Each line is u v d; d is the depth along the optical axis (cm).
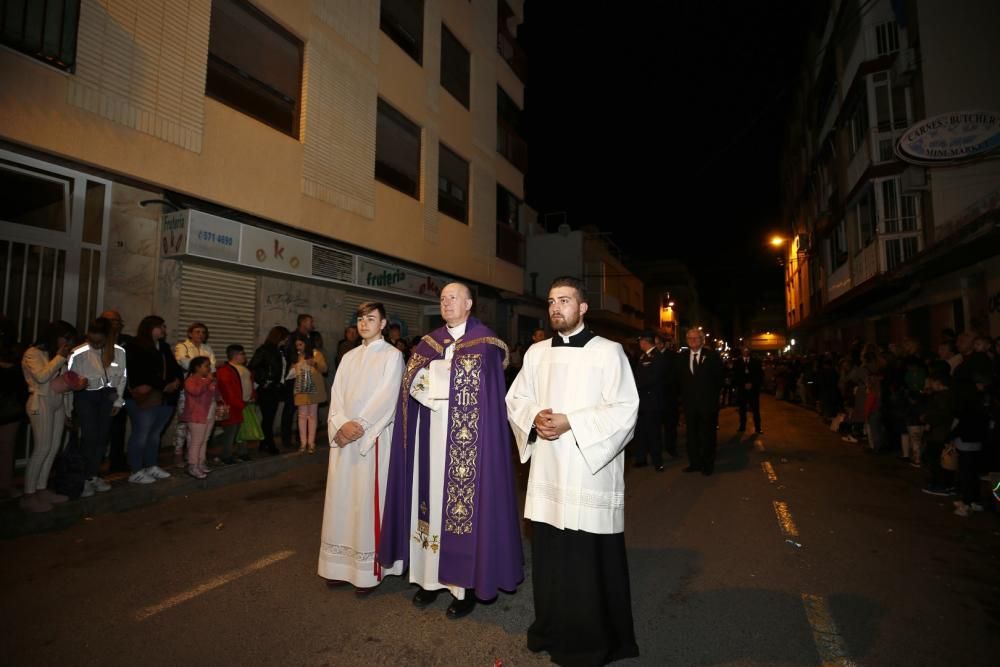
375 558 367
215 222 808
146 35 740
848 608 358
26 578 397
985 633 325
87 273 706
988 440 587
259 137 911
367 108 1162
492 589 330
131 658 293
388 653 299
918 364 862
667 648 307
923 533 513
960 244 1059
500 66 1828
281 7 955
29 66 624
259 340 941
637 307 3816
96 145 684
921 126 1258
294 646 306
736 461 889
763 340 6712
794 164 3506
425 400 362
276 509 578
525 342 2059
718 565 434
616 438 279
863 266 1855
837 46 2136
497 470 345
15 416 533
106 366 578
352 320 1170
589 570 281
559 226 2558
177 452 734
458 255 1530
